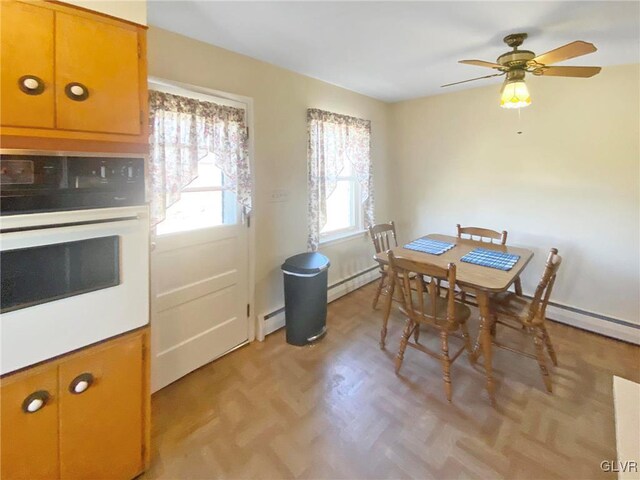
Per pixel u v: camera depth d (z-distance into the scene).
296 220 2.93
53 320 1.12
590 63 2.50
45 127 1.07
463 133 3.44
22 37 1.01
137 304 1.33
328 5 1.63
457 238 3.10
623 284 2.68
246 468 1.52
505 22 1.80
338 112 3.24
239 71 2.30
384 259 2.51
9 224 1.00
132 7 1.26
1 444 1.06
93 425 1.27
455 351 2.51
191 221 2.20
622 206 2.63
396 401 1.97
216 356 2.41
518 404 1.94
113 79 1.22
